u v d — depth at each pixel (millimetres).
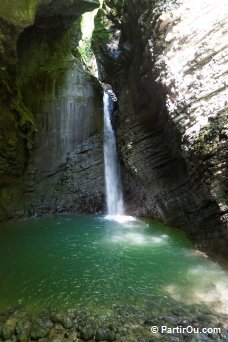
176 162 13734
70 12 16281
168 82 12430
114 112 19203
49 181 17078
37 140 16750
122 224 15359
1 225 14883
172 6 12812
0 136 14648
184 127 11633
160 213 14930
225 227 10008
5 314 7742
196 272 9883
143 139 15766
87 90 17969
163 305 8055
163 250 11766
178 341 6742
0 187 15297
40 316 7617
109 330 6961
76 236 13492
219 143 10180
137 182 16234
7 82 14742
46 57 17250
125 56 17891
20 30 13648
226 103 10320
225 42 10891
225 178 10039
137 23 15430
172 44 12500
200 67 11453
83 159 17750
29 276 9750
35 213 16500
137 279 9508
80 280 9469
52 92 17125
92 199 17641
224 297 8438
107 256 11258
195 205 12008
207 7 11742
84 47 21594
